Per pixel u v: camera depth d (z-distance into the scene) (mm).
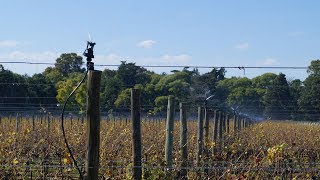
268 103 47656
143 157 11844
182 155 10727
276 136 22047
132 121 8156
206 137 14078
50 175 11055
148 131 19047
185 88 40156
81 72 33094
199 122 12352
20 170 11117
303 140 21250
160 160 10930
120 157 12078
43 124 21344
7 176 11016
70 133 16844
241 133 21297
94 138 6512
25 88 36250
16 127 18453
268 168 10594
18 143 13852
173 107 9883
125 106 30750
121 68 35594
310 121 43281
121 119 23656
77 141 14852
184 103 10797
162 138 16172
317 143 20734
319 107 44250
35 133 17047
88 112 6527
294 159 14844
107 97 32844
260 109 49031
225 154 13906
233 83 50281
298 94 46969
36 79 36625
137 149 8164
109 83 33469
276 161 11055
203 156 12109
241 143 17672
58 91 30844
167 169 9578
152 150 13516
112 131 16938
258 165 11125
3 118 27391
